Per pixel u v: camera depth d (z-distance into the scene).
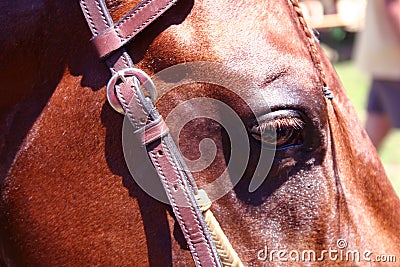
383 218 2.24
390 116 5.77
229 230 2.07
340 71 11.91
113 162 2.09
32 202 2.14
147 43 2.04
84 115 2.09
